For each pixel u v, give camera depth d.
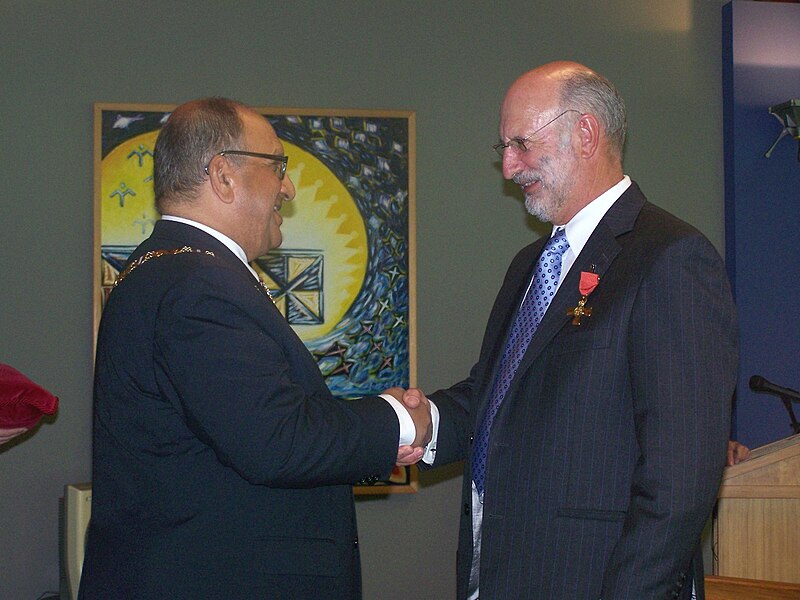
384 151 3.88
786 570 2.67
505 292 2.14
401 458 2.00
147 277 1.70
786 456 2.67
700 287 1.63
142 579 1.64
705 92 4.12
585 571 1.67
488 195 3.98
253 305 1.69
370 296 3.87
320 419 1.69
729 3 4.08
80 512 3.28
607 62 4.05
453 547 3.91
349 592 1.81
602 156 1.88
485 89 3.98
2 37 3.70
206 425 1.60
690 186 4.10
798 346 4.01
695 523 1.56
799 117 3.94
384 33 3.92
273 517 1.71
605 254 1.77
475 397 2.04
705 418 1.57
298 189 3.83
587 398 1.69
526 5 4.01
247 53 3.84
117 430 1.71
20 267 3.70
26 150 3.71
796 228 4.05
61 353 3.72
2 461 3.67
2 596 3.65
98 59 3.75
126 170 3.71
